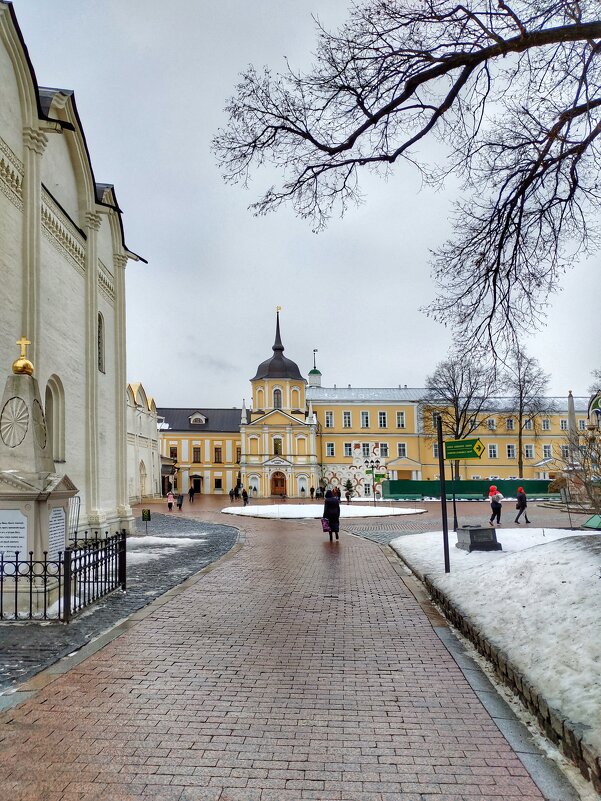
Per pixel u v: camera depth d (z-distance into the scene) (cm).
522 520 3094
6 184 1461
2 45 1455
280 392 7894
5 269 1443
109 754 493
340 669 712
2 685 654
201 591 1195
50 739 520
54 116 1841
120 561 1197
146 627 905
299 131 978
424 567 1405
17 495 987
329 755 494
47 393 1797
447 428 6700
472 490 5878
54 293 1764
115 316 2481
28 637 845
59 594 930
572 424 4200
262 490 7588
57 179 1880
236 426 8919
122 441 2445
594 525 2094
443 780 455
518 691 617
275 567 1531
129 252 2566
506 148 1068
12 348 1469
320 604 1074
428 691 641
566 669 599
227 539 2306
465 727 550
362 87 946
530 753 499
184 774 461
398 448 8044
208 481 8694
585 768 457
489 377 2825
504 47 841
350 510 4031
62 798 426
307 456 7700
